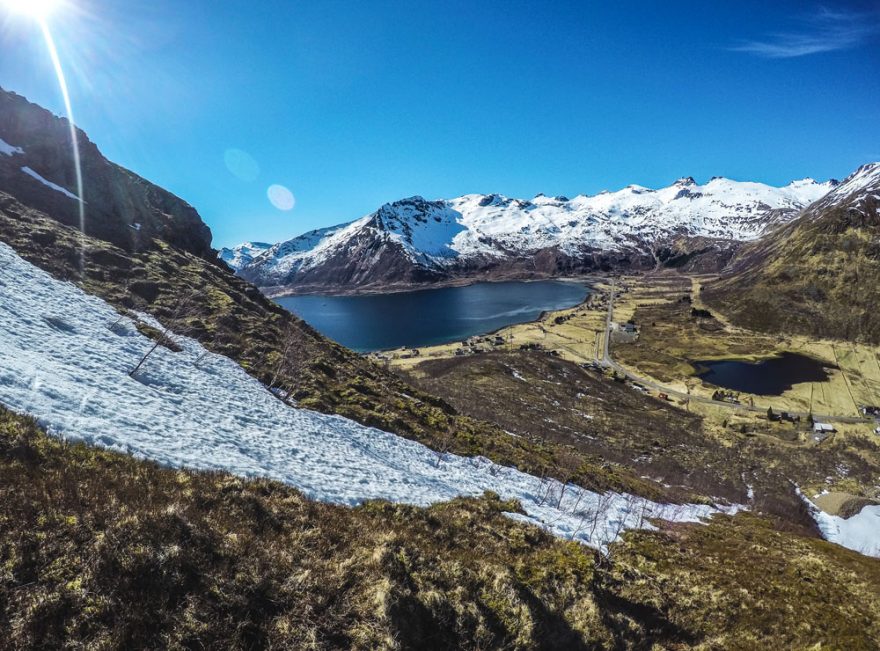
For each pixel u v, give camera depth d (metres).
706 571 24.92
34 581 9.89
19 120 57.38
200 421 23.39
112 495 13.09
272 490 18.09
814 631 19.84
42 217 45.75
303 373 42.28
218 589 11.47
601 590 18.47
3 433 13.50
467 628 13.67
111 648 9.33
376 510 20.70
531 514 28.12
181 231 69.31
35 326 25.20
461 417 54.91
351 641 11.71
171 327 37.53
